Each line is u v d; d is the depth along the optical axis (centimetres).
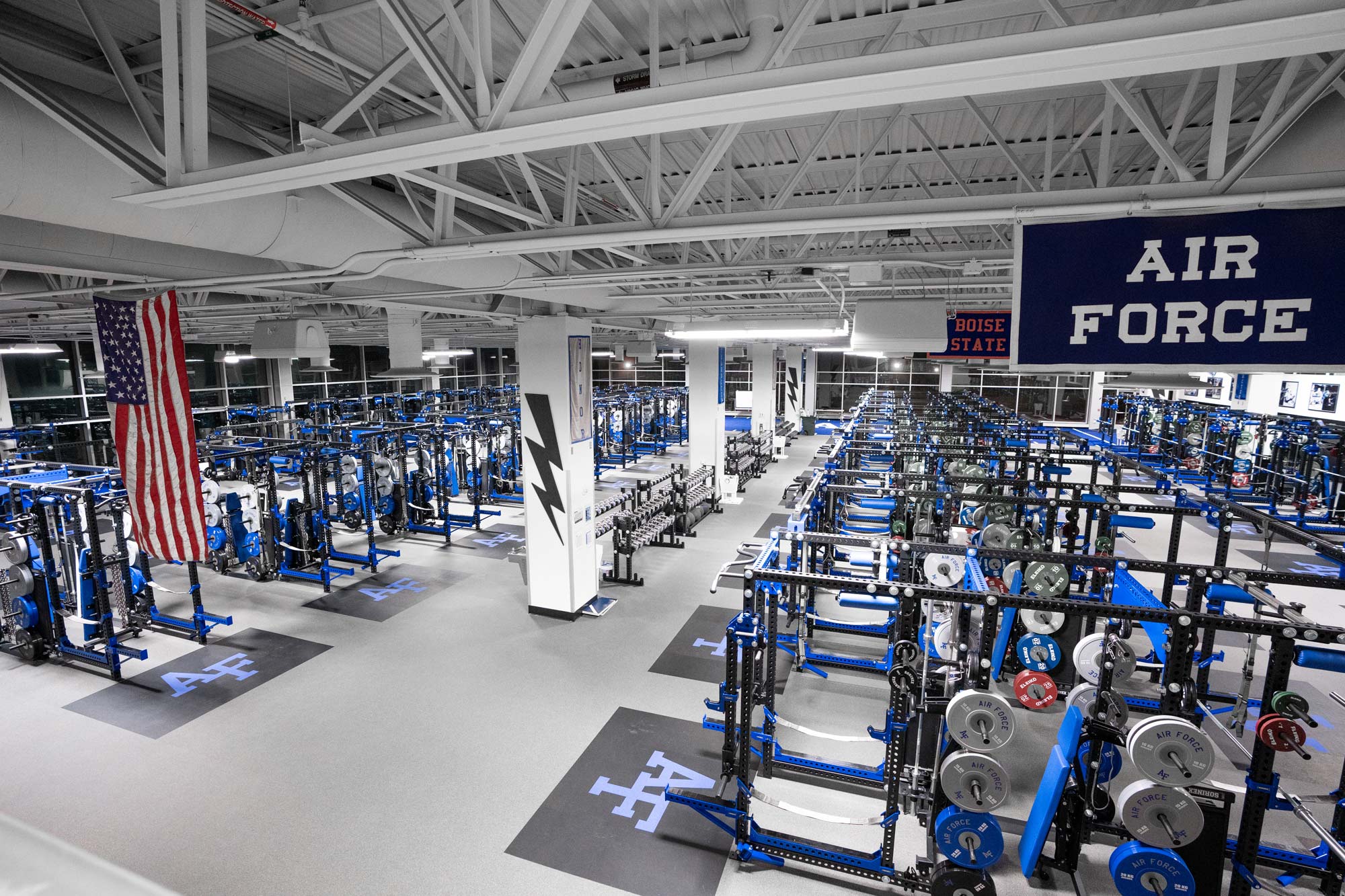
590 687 633
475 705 601
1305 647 401
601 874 412
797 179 400
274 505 919
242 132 398
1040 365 264
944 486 919
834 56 399
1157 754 334
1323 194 238
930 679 405
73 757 525
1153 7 334
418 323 808
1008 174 614
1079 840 394
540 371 757
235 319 1010
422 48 183
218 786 491
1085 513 1032
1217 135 252
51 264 398
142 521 569
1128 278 249
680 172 584
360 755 527
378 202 397
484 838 441
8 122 235
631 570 917
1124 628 581
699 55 377
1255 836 362
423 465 1200
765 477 1703
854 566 807
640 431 2091
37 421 1342
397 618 797
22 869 58
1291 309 230
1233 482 1539
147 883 54
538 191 364
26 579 670
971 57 151
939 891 375
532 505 787
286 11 318
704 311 1112
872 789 494
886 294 884
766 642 490
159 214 289
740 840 424
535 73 188
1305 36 138
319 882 405
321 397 2066
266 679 649
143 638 738
